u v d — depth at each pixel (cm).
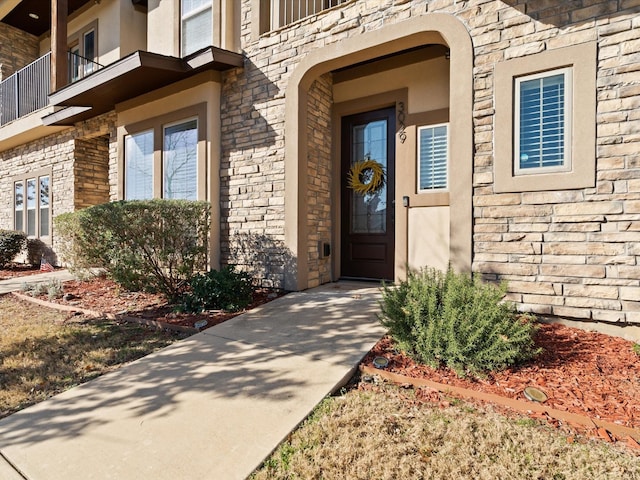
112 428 226
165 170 685
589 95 352
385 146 604
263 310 457
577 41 358
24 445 213
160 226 493
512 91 387
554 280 367
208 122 612
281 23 582
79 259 622
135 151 740
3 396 276
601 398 242
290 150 547
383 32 466
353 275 636
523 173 383
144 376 296
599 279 348
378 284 594
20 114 1030
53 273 858
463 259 406
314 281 579
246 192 595
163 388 274
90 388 280
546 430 217
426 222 538
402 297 331
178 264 507
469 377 274
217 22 621
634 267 334
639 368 282
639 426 213
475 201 404
